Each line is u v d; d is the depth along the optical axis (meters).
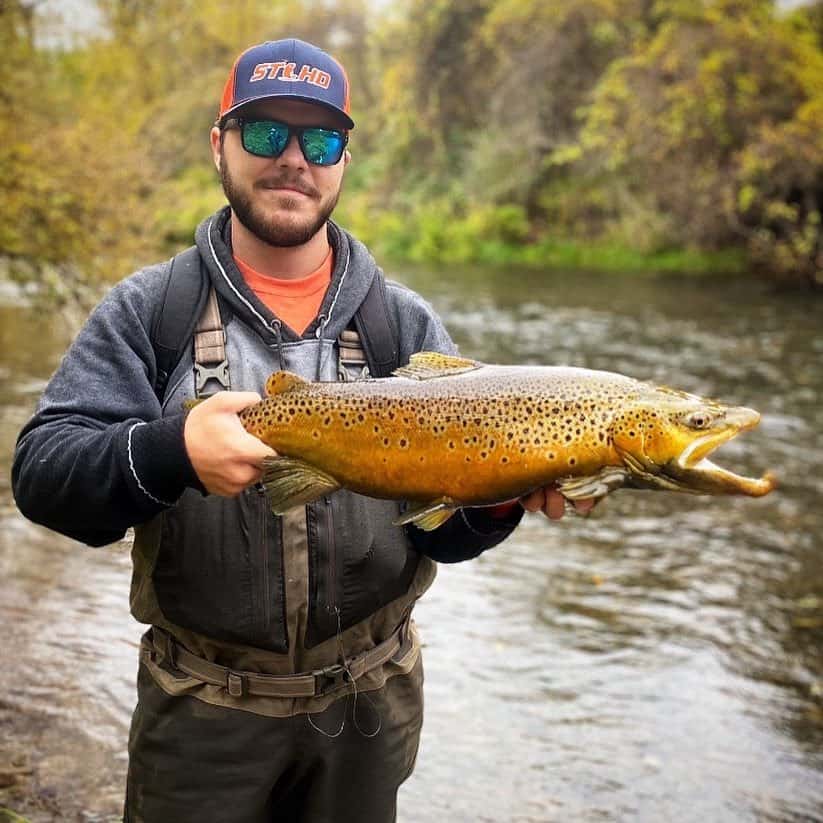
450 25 15.85
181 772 1.11
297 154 1.07
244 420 1.00
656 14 14.08
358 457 1.00
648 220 13.91
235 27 11.86
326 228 1.19
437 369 1.04
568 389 0.99
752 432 5.26
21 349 6.70
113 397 1.03
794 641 2.85
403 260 14.88
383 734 1.18
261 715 1.10
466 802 2.00
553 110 15.03
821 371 6.82
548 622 2.92
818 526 3.90
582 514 1.04
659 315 9.25
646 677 2.59
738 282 11.96
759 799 2.07
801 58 12.46
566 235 15.02
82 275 5.26
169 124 10.81
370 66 19.42
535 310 9.46
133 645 2.53
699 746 2.27
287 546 1.07
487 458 0.98
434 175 16.66
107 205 5.08
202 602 1.07
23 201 4.80
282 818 1.23
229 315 1.10
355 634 1.14
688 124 12.66
